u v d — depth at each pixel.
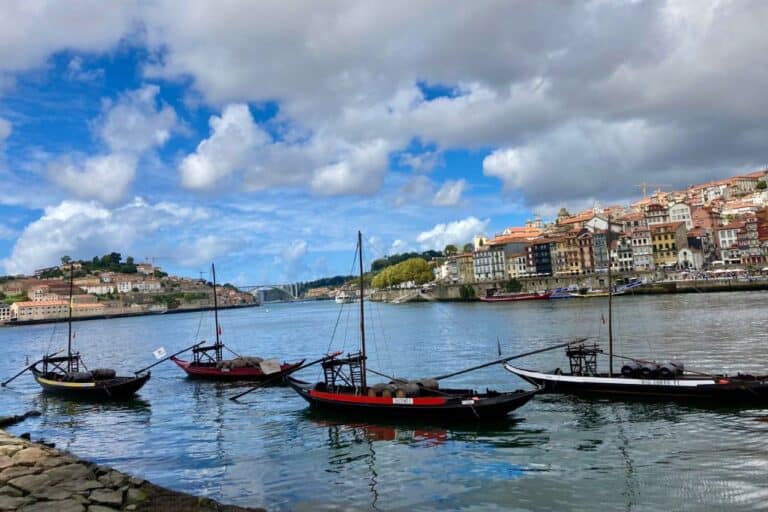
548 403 35.12
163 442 31.92
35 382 60.91
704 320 82.75
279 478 24.39
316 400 36.28
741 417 29.73
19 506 19.34
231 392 47.38
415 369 54.94
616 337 70.06
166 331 167.25
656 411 31.81
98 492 20.69
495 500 20.77
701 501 19.81
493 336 81.81
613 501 20.20
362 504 21.00
